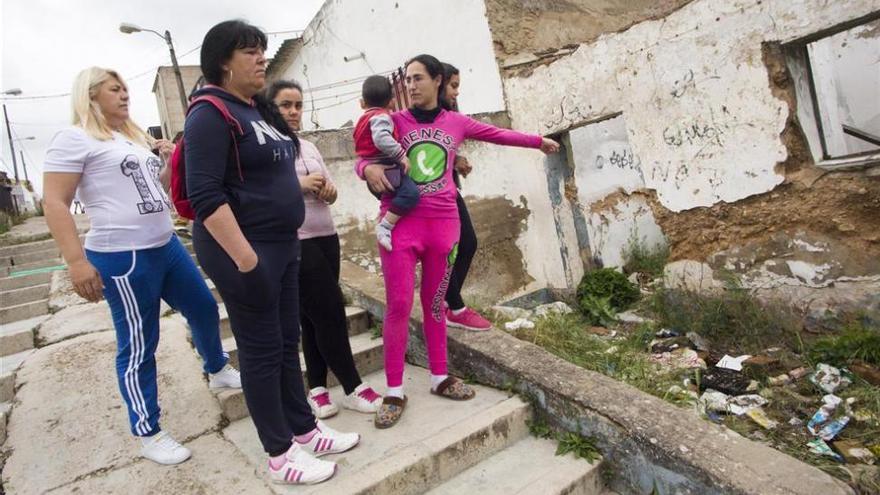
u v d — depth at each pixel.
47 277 5.29
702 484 2.12
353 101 11.34
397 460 2.30
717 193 4.52
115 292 2.31
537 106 6.17
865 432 2.79
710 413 3.10
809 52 4.00
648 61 4.84
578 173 8.57
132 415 2.37
